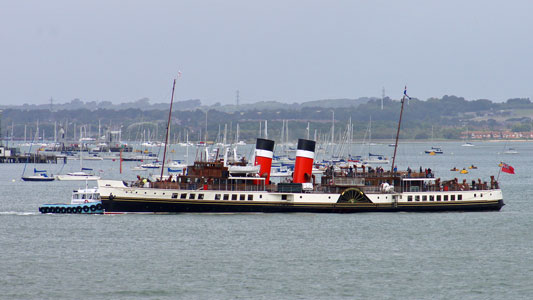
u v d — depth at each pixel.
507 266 174.38
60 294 150.12
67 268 169.62
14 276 162.75
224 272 166.75
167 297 148.38
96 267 170.62
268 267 171.50
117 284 156.88
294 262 176.38
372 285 157.62
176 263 174.62
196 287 155.00
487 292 153.50
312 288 154.88
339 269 170.25
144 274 164.62
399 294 151.50
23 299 146.88
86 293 150.75
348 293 151.88
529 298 149.62
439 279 162.88
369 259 180.12
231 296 149.25
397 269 170.75
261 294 150.62
